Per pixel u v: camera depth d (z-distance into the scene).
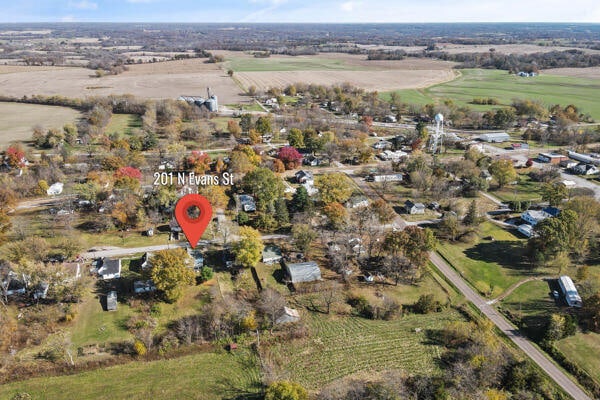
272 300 81.06
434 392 62.00
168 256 83.56
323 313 83.12
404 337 77.06
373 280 92.69
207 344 74.62
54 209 118.75
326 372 69.12
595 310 77.81
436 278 94.12
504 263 99.12
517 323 80.38
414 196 130.62
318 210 120.62
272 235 109.69
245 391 65.81
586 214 102.88
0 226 101.25
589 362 70.94
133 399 64.19
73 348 72.88
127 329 77.62
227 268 95.75
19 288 84.88
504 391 64.62
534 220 114.12
